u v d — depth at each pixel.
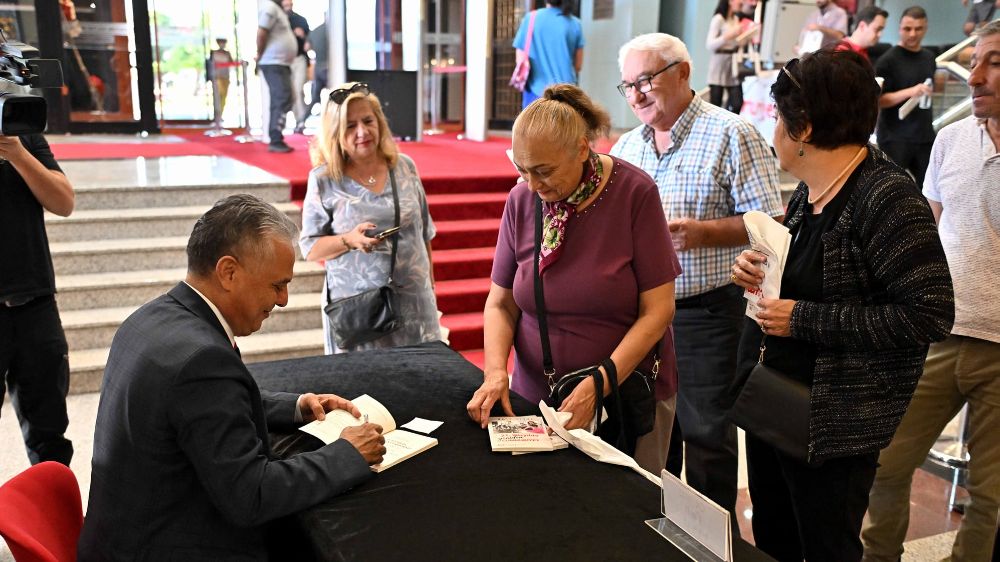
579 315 2.18
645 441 2.41
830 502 1.93
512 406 2.19
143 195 5.67
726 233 2.79
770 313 1.87
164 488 1.58
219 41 9.62
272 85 7.90
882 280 1.77
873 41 6.79
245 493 1.55
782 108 1.83
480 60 9.50
